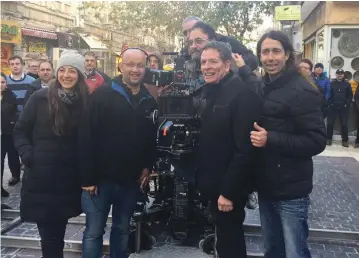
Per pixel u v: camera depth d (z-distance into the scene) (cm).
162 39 2736
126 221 339
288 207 276
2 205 521
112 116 312
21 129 317
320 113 270
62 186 313
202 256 384
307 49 1397
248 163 274
